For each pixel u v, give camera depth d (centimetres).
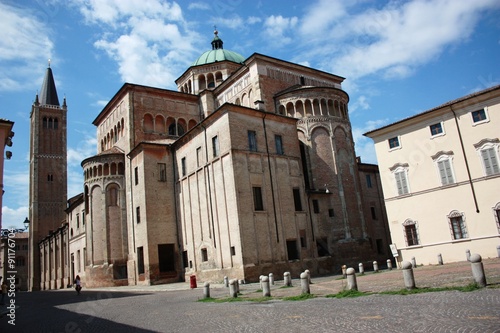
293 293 2402
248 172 4181
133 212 5184
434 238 3822
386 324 1195
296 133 4844
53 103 11606
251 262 3884
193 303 2378
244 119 4353
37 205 10375
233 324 1470
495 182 3491
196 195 4644
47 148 10888
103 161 5641
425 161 3944
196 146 4734
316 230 4622
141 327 1611
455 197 3716
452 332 1023
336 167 5016
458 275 2386
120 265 5412
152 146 5094
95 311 2416
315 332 1188
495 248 3444
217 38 7569
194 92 6750
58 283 8350
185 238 4784
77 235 7075
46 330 1750
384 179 4244
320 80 6012
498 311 1208
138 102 5672
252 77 5378
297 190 4603
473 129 3647
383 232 6141
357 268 4734
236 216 3953
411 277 1925
